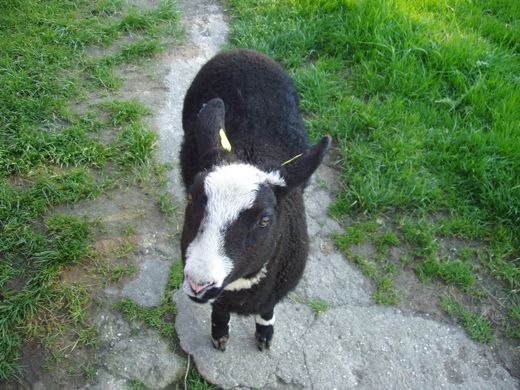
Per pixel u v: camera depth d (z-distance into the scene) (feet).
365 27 4.75
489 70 4.53
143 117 4.21
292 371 2.98
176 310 3.15
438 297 3.36
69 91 4.29
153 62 4.66
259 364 3.00
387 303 3.29
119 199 3.67
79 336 3.01
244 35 4.86
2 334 2.98
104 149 3.91
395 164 3.90
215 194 2.19
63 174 3.72
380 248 3.54
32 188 3.61
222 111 2.53
